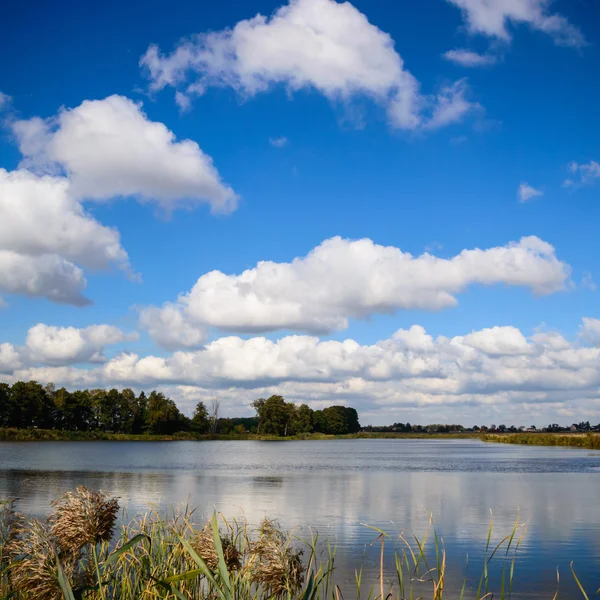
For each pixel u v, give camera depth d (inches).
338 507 1074.7
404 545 724.7
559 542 768.3
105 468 2017.7
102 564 180.5
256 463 2454.5
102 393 5905.5
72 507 171.3
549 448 4630.9
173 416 6131.9
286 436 7465.6
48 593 168.6
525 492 1359.5
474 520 943.0
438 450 4247.0
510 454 3508.9
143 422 6082.7
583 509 1078.4
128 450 3538.4
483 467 2273.6
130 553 242.5
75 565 194.7
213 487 1418.6
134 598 228.1
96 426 5959.6
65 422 5639.8
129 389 6067.9
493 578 582.6
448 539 779.4
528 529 863.7
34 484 1421.0
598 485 1535.4
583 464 2465.6
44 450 3341.5
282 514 974.4
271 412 7313.0
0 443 4379.9
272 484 1512.1
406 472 1987.0
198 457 2878.9
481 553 695.1
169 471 1924.2
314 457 3056.1
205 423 6565.0
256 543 186.9
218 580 175.0
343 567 578.9
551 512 1040.8
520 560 665.0
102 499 176.7
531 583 567.8
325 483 1558.8
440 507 1091.9
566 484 1562.5
